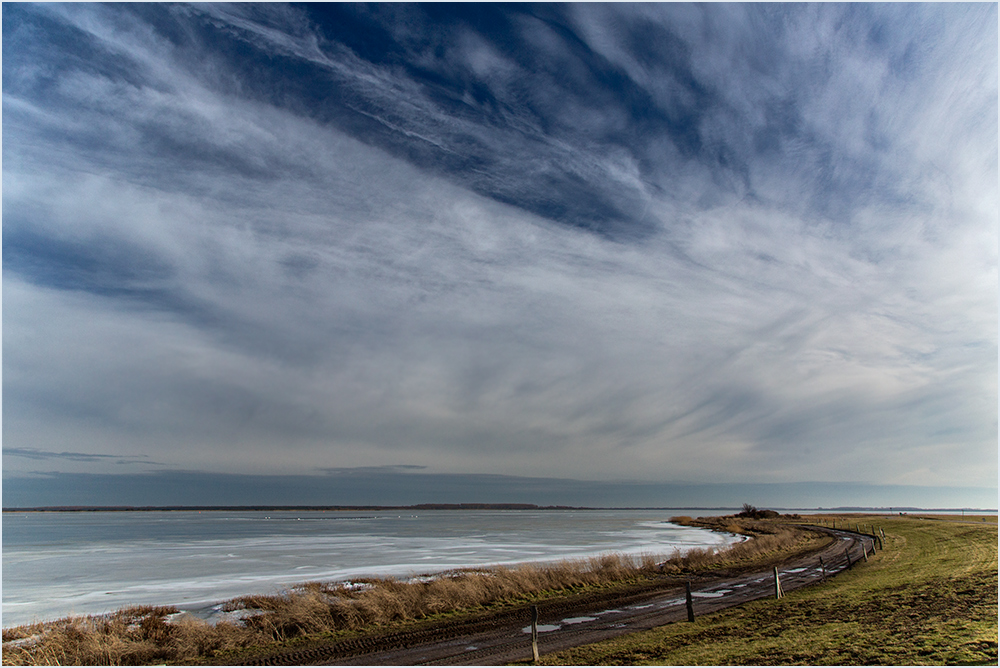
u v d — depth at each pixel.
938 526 59.78
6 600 30.92
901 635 13.06
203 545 74.81
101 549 68.88
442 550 61.41
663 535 88.06
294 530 121.75
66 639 17.33
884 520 95.88
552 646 16.06
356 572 41.12
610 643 15.82
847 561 33.97
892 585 21.05
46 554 61.75
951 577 20.80
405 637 17.95
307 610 19.94
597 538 81.94
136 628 18.81
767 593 23.56
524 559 49.78
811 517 146.00
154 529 134.12
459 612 22.08
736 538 78.06
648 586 27.69
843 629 14.44
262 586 34.28
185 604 27.72
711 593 24.75
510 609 22.42
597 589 27.12
